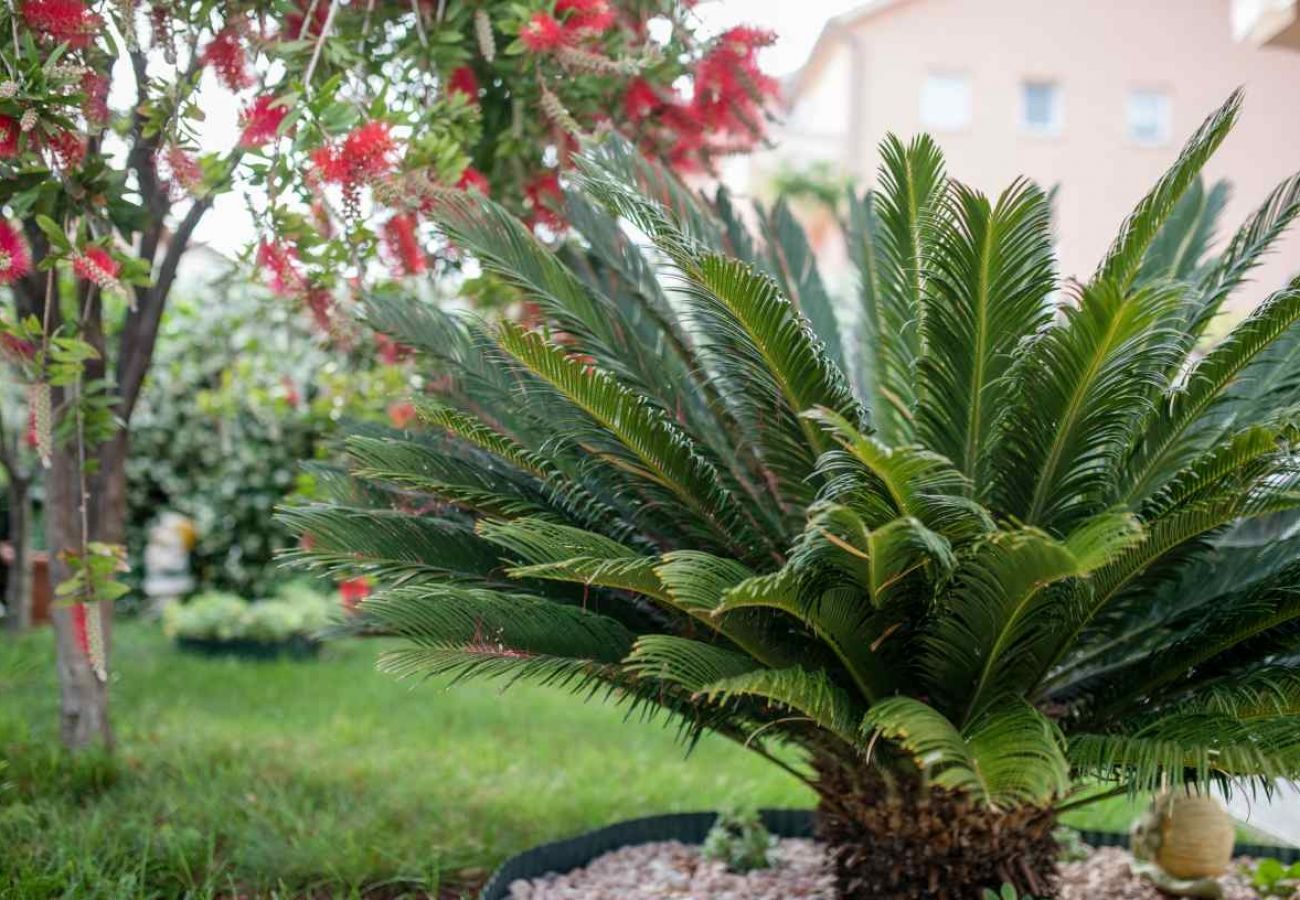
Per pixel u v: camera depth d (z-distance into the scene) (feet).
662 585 8.33
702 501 9.91
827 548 7.96
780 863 13.03
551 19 11.47
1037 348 8.53
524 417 10.64
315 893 11.43
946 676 9.41
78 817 12.75
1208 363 8.95
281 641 27.53
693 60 13.58
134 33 9.62
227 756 16.17
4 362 11.00
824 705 8.19
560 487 10.01
